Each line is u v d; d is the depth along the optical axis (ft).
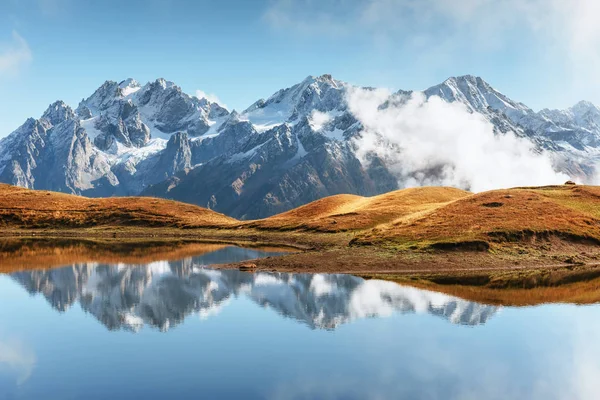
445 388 136.46
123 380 141.08
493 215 398.21
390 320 197.16
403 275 291.17
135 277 287.07
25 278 285.84
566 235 367.04
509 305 222.69
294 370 147.84
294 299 229.86
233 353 161.58
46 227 634.02
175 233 593.83
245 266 314.76
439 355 160.15
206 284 264.31
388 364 153.17
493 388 138.00
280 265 316.60
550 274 299.38
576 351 164.76
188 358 156.97
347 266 310.65
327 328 186.70
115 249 439.22
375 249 348.79
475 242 340.39
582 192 480.23
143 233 600.39
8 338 175.63
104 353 161.27
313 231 505.66
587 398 132.46
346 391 135.03
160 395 132.16
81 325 191.31
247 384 138.92
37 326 190.08
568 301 230.48
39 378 142.31
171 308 215.72
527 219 387.34
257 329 185.78
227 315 204.44
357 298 232.73
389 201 593.01
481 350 165.78
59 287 259.80
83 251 421.59
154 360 155.02
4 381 140.36
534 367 151.64
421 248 339.36
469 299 232.32
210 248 445.37
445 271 304.30
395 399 130.52
